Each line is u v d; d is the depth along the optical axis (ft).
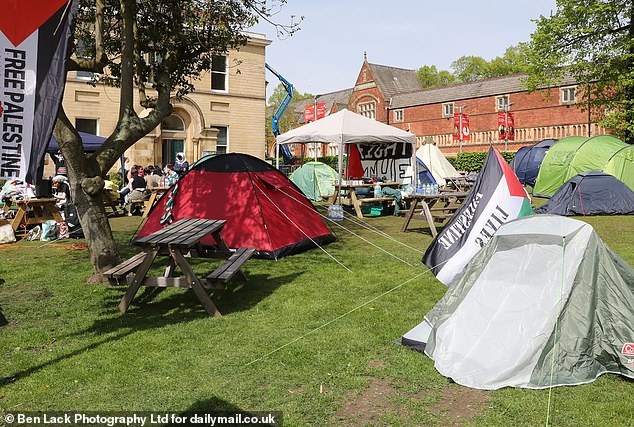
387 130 47.11
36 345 14.98
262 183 28.71
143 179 49.52
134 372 13.09
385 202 49.29
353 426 10.63
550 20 77.66
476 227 22.20
